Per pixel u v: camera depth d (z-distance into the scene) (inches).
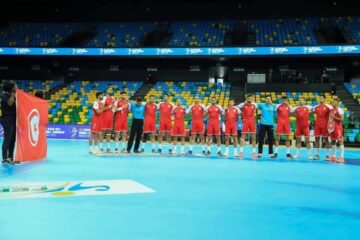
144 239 140.3
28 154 377.7
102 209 185.0
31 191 225.0
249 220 169.8
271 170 349.1
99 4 1262.3
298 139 489.4
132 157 447.8
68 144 672.4
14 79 1250.6
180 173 316.8
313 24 1136.2
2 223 157.2
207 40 1126.4
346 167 384.2
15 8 1268.5
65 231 147.9
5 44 1175.0
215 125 501.4
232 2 1209.4
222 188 249.0
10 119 344.5
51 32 1219.9
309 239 143.8
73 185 248.7
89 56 1068.5
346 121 818.8
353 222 169.2
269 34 1117.1
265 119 482.6
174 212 181.8
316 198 221.3
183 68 1172.5
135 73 1195.9
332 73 1088.2
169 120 517.7
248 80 1074.1
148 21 1250.6
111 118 504.7
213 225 160.9
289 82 1026.1
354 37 1031.0
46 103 421.7
